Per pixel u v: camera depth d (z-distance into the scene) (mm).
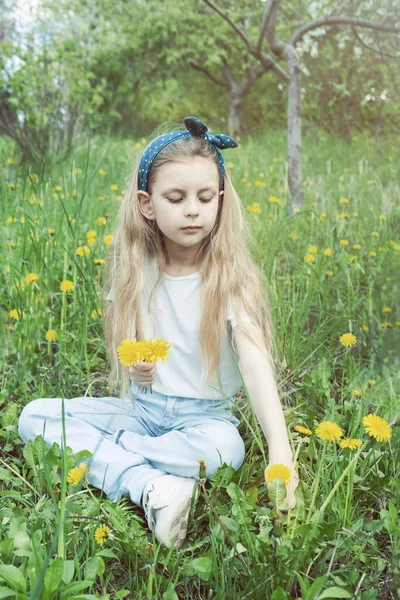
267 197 4465
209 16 10281
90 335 2664
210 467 1731
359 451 1526
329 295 2959
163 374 1854
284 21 8047
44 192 3611
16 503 1724
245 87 10680
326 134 9016
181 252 1858
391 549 1474
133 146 7164
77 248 2795
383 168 5914
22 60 6430
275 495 1357
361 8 4188
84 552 1471
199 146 1740
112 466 1728
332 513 1553
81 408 1897
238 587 1378
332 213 4016
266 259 2939
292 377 2350
